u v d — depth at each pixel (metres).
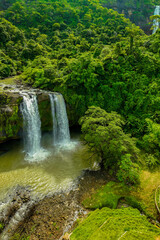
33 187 14.04
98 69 23.48
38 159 18.25
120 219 9.96
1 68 28.47
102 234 8.61
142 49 27.92
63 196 13.09
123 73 24.19
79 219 10.93
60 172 16.09
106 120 15.55
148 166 16.59
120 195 12.91
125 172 13.47
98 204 12.05
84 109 23.27
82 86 23.64
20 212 11.49
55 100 21.80
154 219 10.64
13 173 15.77
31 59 36.81
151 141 18.83
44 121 21.91
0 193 13.19
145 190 13.30
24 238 9.72
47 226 10.45
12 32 40.97
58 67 29.97
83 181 14.86
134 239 8.07
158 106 21.58
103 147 14.46
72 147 20.94
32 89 23.30
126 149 13.88
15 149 19.86
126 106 22.91
